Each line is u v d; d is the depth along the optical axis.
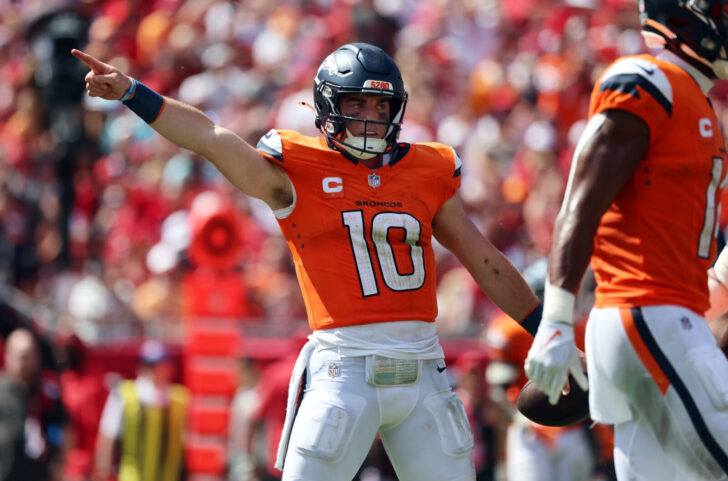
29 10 48.12
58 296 34.22
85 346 26.28
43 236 37.84
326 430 13.02
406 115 40.59
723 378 11.45
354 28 44.03
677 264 11.75
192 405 25.45
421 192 13.52
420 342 13.39
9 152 40.41
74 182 38.78
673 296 11.68
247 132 39.31
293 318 29.31
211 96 42.84
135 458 25.12
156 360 25.50
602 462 22.34
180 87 44.88
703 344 11.59
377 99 13.34
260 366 25.53
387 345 13.14
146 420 25.14
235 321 25.72
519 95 41.44
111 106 40.78
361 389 13.11
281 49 44.06
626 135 11.56
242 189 13.27
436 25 45.31
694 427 11.48
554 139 38.78
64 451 25.80
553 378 11.48
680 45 12.18
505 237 35.66
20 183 38.88
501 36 45.22
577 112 40.31
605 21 43.06
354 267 13.20
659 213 11.73
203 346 25.52
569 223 11.61
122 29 47.12
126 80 12.74
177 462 25.36
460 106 42.12
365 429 13.15
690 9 12.02
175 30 46.34
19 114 42.34
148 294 31.42
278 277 32.25
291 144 13.27
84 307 30.28
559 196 36.00
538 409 13.81
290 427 13.52
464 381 24.47
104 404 26.11
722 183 12.23
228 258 25.84
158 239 36.47
